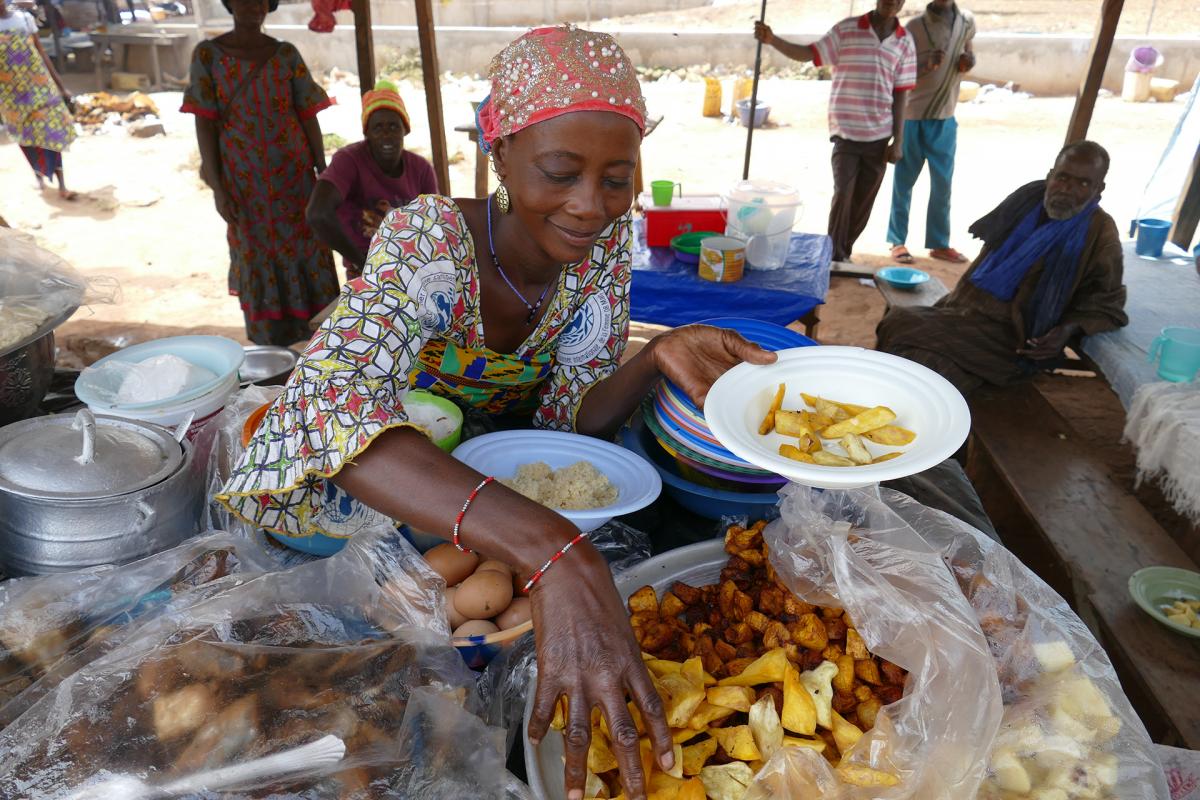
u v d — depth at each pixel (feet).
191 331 17.04
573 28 3.28
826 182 27.45
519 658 3.51
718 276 11.32
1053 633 3.67
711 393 3.81
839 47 18.61
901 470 3.17
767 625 3.78
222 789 2.67
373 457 3.23
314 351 3.51
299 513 3.88
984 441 10.72
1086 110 15.69
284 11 43.29
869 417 3.73
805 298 11.00
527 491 4.27
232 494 3.43
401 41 41.27
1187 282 13.73
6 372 4.80
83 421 3.68
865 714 3.45
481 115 3.63
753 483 4.56
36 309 5.04
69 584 3.37
